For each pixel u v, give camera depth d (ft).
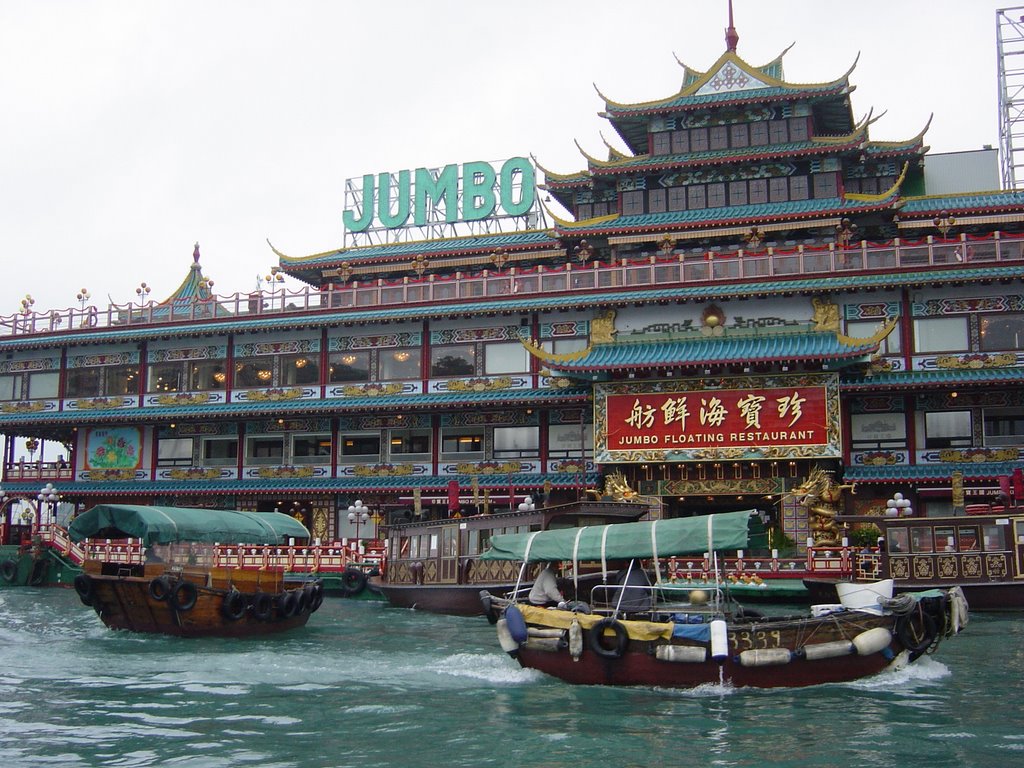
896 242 183.01
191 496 221.25
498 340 205.26
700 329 184.65
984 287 180.65
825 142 202.18
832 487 169.07
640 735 72.13
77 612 150.71
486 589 141.59
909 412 180.86
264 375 220.43
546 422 201.46
